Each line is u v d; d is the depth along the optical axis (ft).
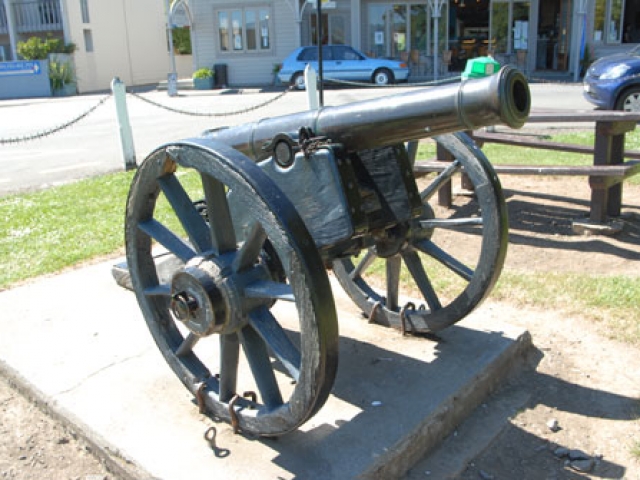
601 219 17.04
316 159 8.40
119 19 98.73
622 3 69.10
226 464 8.00
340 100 50.98
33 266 15.79
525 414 9.70
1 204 22.45
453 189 21.61
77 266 15.90
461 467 8.55
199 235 8.34
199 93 70.33
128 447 8.46
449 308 10.44
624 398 9.96
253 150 9.91
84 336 11.69
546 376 10.65
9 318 12.57
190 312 8.00
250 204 7.07
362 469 7.84
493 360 10.26
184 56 108.58
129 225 8.95
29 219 20.34
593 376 10.57
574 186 22.18
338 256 9.30
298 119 9.15
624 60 35.99
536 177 23.75
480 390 9.88
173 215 19.83
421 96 7.68
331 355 6.96
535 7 73.67
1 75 85.35
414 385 9.61
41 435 9.37
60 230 19.02
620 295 12.90
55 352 11.10
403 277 14.21
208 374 9.05
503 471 8.53
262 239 7.72
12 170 29.94
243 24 76.89
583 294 13.07
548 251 16.05
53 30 92.43
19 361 10.81
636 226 17.47
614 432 9.23
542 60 76.13
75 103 67.26
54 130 28.09
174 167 8.25
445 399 9.25
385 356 10.50
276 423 7.74
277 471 7.85
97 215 20.67
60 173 28.73
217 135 10.35
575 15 65.05
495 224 9.53
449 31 76.95
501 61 75.46
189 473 7.89
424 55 76.69
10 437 9.34
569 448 8.93
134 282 9.21
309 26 77.77
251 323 7.90
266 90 69.46
